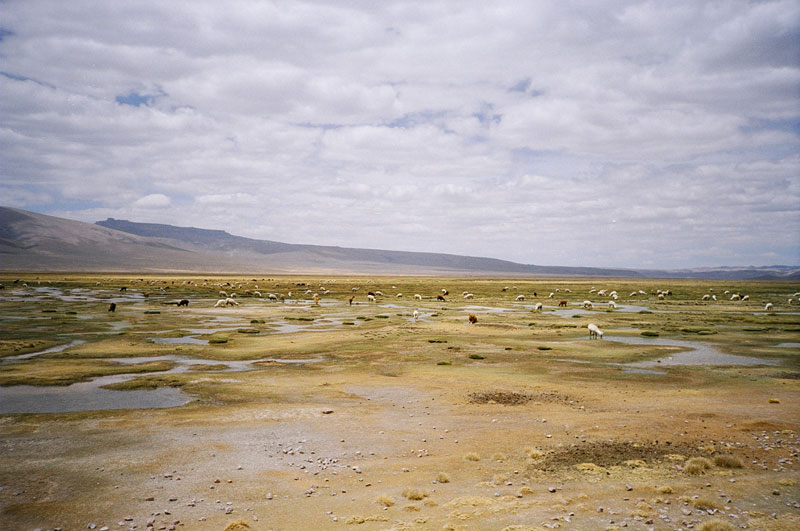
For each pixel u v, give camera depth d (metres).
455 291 141.12
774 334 51.84
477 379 31.20
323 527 12.50
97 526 12.61
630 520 12.70
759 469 16.55
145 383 29.44
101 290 120.06
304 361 37.47
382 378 31.59
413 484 15.46
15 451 18.17
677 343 46.00
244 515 13.23
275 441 19.55
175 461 17.28
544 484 15.34
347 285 170.88
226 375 32.25
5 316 61.19
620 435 20.09
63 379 30.28
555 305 93.00
